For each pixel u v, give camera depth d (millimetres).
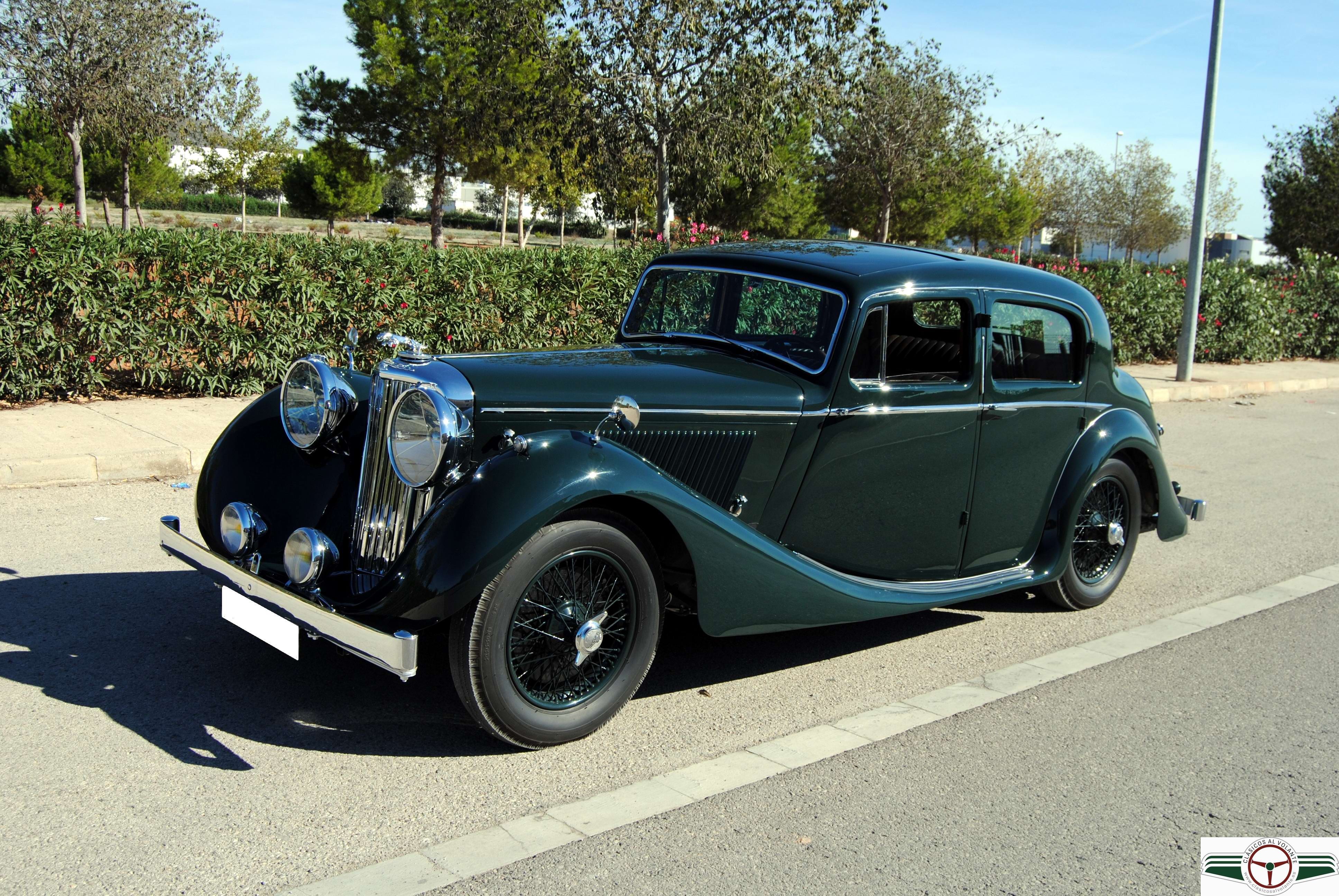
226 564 3424
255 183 36906
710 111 16656
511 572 3104
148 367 8250
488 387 3375
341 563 3600
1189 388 13523
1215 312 15969
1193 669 4465
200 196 53719
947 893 2697
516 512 3088
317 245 9031
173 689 3664
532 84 18500
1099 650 4664
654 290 4809
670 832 2930
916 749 3557
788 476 3965
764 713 3811
